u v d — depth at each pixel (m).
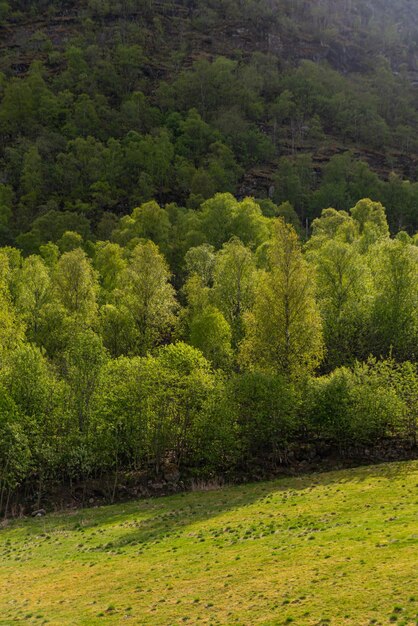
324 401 52.53
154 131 191.00
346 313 69.12
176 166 173.88
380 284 73.50
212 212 115.25
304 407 53.22
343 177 178.38
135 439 50.75
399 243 74.62
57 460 49.28
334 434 52.56
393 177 175.38
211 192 162.88
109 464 51.91
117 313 71.88
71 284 79.06
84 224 132.50
